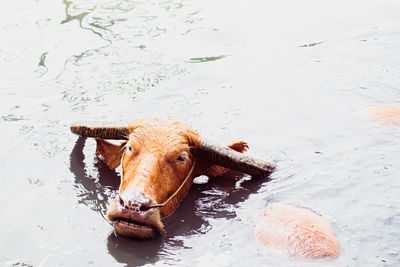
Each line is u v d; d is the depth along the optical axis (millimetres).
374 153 7555
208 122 8391
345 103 9000
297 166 7363
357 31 11906
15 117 8438
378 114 8492
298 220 6113
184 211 6590
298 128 8266
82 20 12250
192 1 13812
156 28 11938
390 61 10477
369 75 9953
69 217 6277
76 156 7570
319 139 7961
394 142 7809
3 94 9109
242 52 10930
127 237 6004
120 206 5891
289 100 9109
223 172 7508
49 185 6883
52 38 11234
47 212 6352
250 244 5871
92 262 5551
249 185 7113
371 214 6289
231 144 7375
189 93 9281
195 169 7164
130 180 6270
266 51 11000
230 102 9031
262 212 6457
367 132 8094
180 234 6117
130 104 8836
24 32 11492
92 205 6523
